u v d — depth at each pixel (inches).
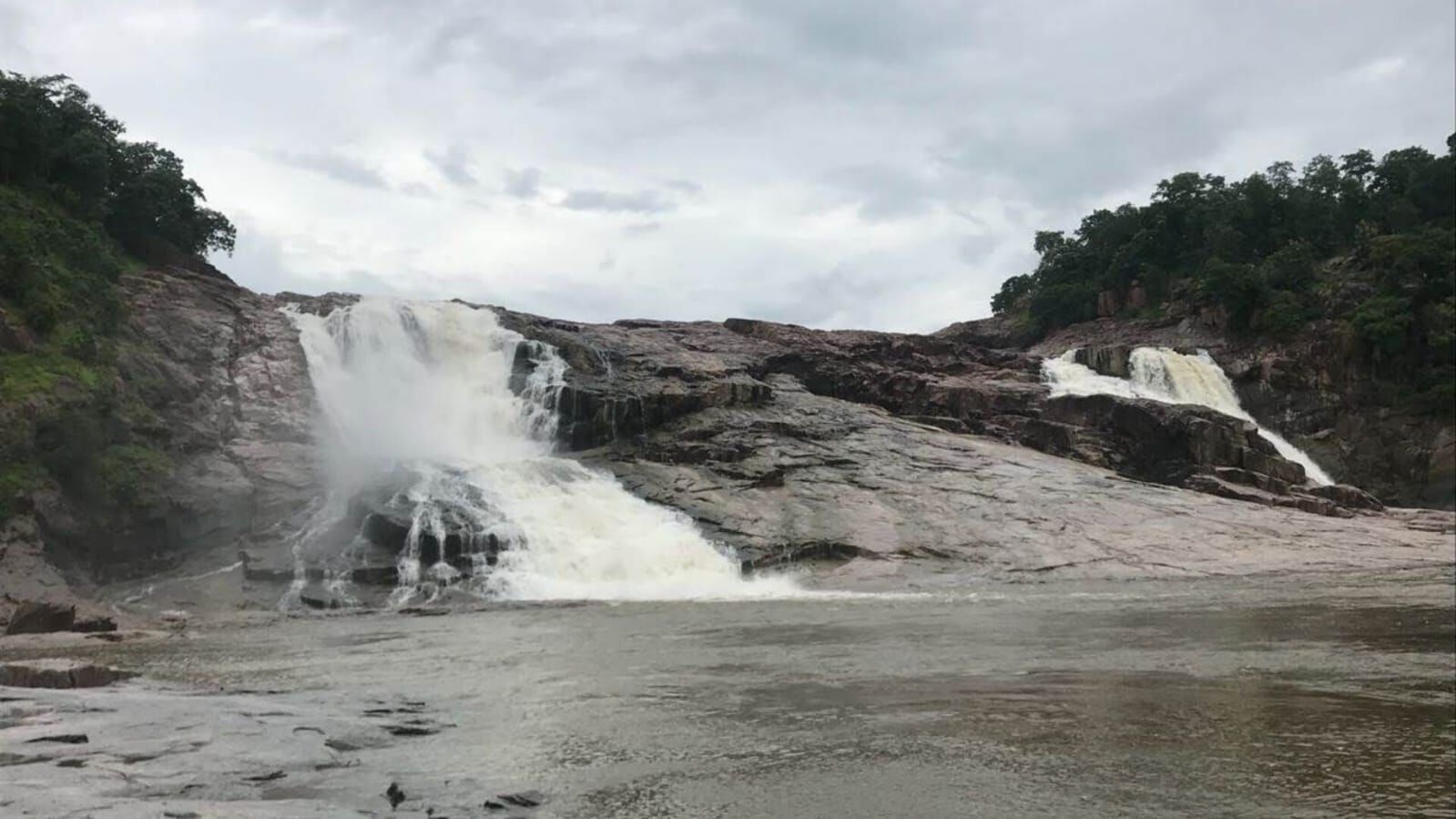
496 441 1942.7
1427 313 2910.9
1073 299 3929.6
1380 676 597.9
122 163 2165.4
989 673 628.1
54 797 311.0
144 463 1443.2
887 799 358.9
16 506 1247.5
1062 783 374.6
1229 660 668.1
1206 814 333.7
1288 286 3267.7
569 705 556.1
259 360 1867.6
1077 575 1432.1
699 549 1489.9
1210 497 1899.6
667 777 394.6
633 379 2132.1
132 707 489.4
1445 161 3681.1
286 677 692.1
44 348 1449.3
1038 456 2148.1
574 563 1403.8
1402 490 2741.1
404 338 2070.6
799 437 2022.6
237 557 1389.0
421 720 510.6
